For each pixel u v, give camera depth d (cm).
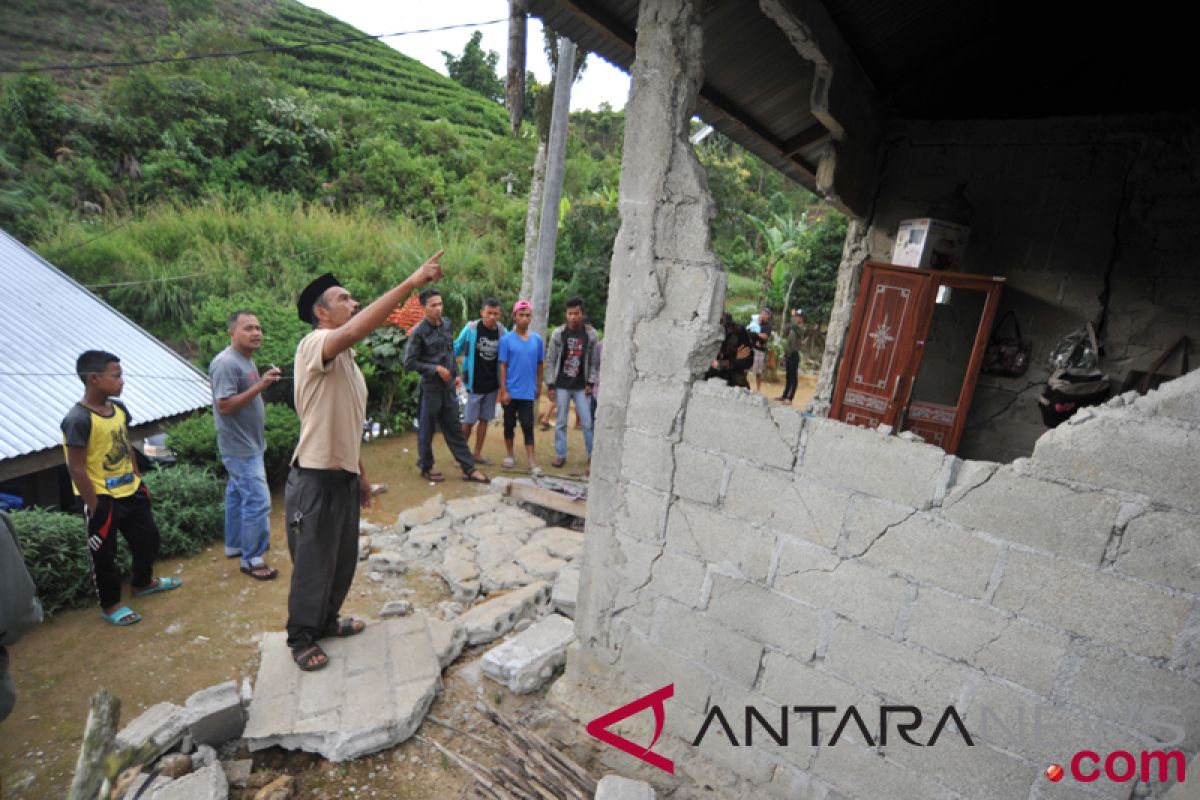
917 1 373
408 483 593
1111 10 416
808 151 577
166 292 1015
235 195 1353
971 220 480
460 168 1916
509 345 605
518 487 543
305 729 267
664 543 271
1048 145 450
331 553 302
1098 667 182
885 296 455
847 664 228
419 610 385
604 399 282
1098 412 178
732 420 246
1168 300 414
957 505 200
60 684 304
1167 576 170
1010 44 452
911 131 507
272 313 750
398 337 754
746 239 2444
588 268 1481
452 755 276
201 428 534
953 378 498
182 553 439
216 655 334
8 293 631
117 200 1244
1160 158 411
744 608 251
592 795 261
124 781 145
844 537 223
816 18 328
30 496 520
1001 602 195
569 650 310
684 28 249
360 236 1311
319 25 2731
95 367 333
